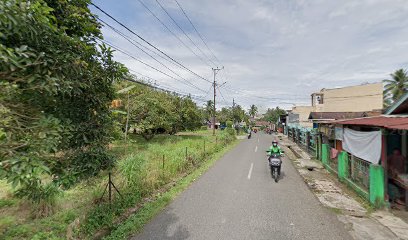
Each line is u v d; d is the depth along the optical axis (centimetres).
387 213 657
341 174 993
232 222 593
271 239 509
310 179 1053
